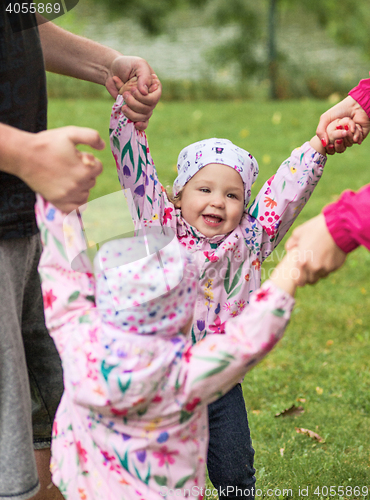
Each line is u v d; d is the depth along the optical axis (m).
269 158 9.48
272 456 3.05
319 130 2.42
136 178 2.49
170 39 25.20
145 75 2.37
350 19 23.52
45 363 2.30
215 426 2.33
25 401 1.94
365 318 4.71
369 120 2.43
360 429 3.32
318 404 3.58
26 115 1.98
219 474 2.34
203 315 2.38
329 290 5.25
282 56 21.69
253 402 3.63
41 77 2.04
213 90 19.20
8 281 1.92
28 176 1.68
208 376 1.67
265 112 13.82
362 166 9.27
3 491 1.91
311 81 20.92
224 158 2.44
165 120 12.48
